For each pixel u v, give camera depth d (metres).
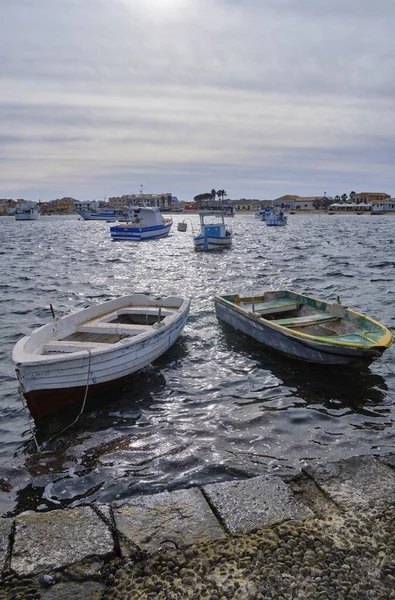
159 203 185.88
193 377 9.22
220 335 11.84
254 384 8.85
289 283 20.53
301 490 4.66
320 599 3.23
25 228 79.38
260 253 33.31
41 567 3.62
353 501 4.38
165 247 40.25
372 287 19.00
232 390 8.60
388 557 3.62
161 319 10.76
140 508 4.39
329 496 4.48
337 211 153.62
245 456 6.27
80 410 7.84
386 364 9.66
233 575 3.47
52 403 7.62
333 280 21.05
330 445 6.54
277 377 9.16
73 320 9.74
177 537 3.96
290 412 7.62
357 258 29.78
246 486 4.70
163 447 6.58
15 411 8.05
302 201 169.25
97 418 7.55
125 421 7.44
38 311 15.51
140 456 6.35
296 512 4.25
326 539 3.82
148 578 3.51
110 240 49.22
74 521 4.18
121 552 3.80
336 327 10.41
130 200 185.38
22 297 18.00
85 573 3.55
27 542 3.90
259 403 8.02
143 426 7.26
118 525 4.14
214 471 5.90
